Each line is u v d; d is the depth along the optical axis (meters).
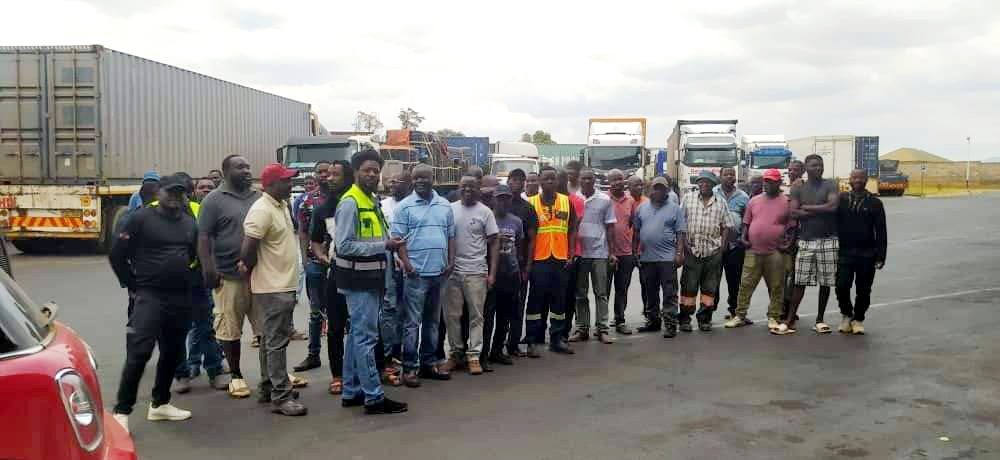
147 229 5.63
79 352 3.45
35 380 2.92
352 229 5.97
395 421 5.94
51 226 17.11
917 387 6.74
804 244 9.02
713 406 6.25
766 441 5.43
